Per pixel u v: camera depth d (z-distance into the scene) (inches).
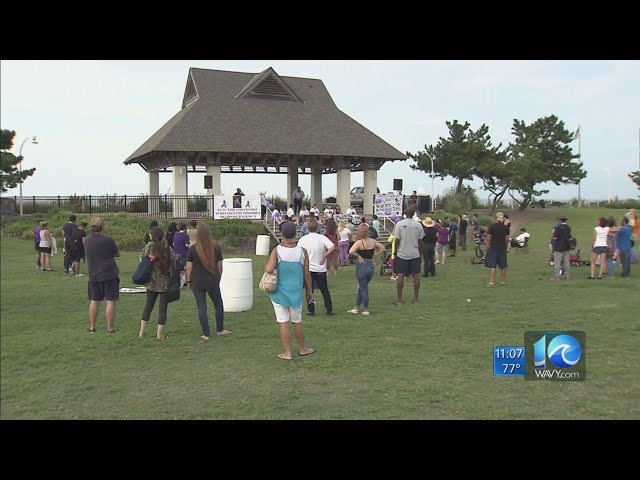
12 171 1387.8
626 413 217.8
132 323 387.2
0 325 378.9
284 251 293.0
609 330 356.2
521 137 1972.2
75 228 673.0
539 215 1935.3
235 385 251.4
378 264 800.3
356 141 1441.9
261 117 1412.4
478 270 729.0
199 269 338.3
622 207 2300.7
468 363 284.8
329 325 376.8
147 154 1306.6
